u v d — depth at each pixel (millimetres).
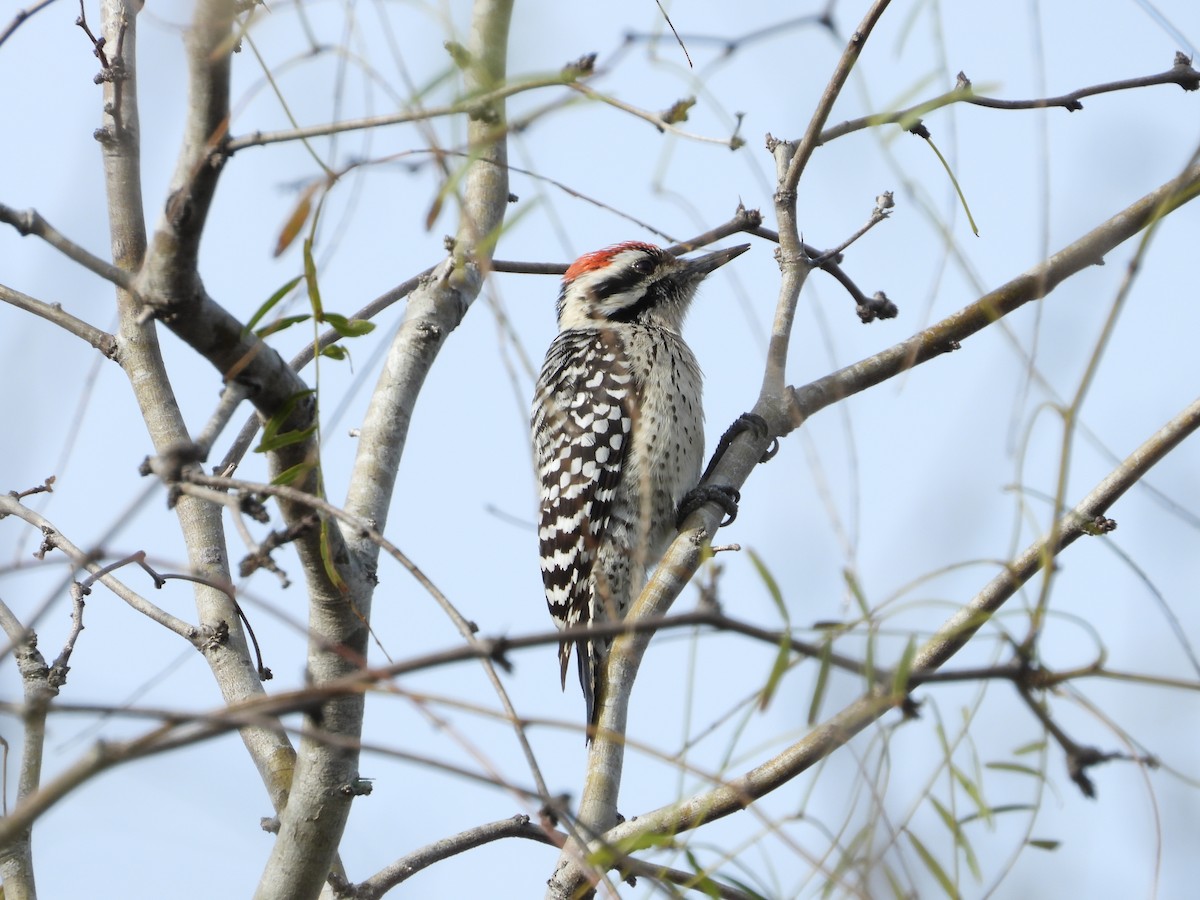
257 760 9867
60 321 10344
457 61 6125
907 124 6578
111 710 5039
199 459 6051
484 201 9969
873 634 5395
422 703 5184
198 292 6434
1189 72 9734
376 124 6059
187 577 9727
